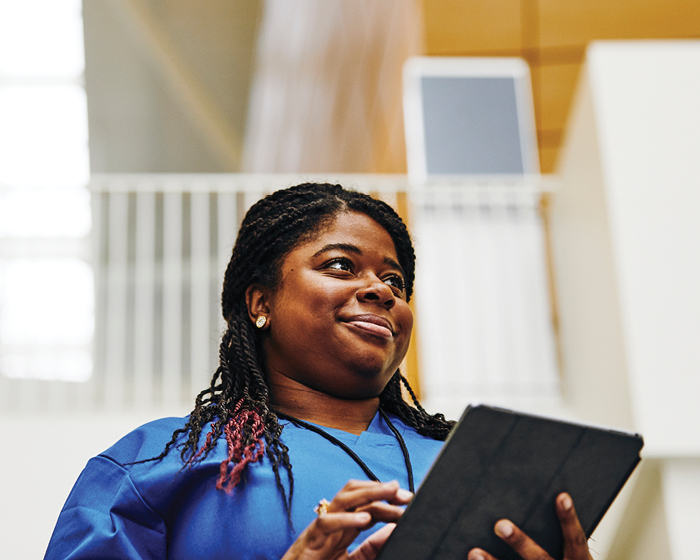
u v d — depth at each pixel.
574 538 1.10
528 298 4.52
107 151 9.20
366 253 1.47
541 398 4.39
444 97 4.94
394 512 1.10
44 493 3.61
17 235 6.52
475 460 1.05
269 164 9.28
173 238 4.98
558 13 5.31
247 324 1.50
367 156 5.72
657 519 3.19
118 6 7.32
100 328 6.29
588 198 4.11
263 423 1.32
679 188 3.82
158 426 1.39
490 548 1.10
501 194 4.71
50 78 8.42
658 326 3.59
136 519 1.27
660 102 3.97
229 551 1.20
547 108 5.45
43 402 5.83
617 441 1.11
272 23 7.64
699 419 3.44
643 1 5.33
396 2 5.02
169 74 8.17
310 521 1.21
